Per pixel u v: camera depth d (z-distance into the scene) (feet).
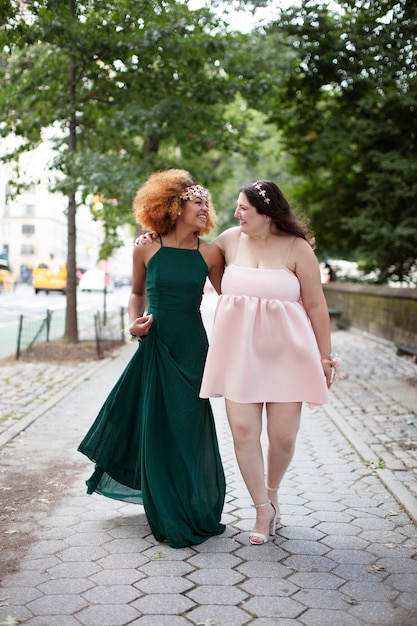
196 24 36.09
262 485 11.80
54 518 13.00
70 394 26.86
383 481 15.66
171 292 12.16
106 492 12.86
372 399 26.66
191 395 12.05
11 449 18.28
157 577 10.28
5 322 61.16
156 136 41.93
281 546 11.66
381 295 49.47
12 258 200.75
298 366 11.56
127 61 37.47
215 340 11.64
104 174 36.50
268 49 40.04
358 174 54.70
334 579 10.30
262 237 11.79
